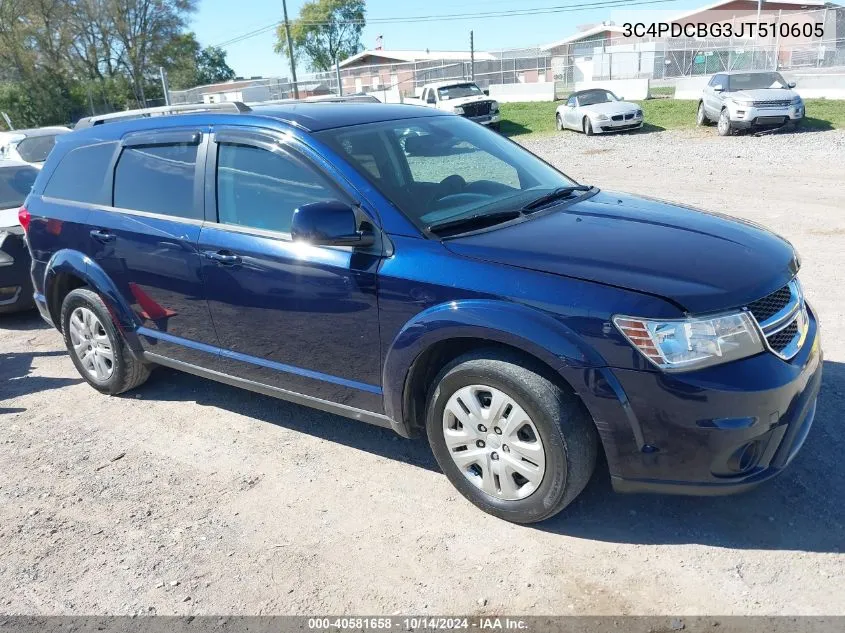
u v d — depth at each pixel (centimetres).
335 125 392
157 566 322
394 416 353
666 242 323
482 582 296
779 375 285
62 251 495
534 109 2944
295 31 7606
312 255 360
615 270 297
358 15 7762
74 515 368
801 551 297
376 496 363
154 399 505
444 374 329
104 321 484
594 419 292
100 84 5891
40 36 5475
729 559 296
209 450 425
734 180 1191
